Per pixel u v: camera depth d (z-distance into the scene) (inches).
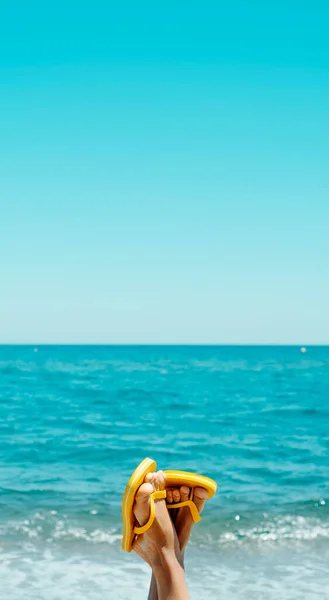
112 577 240.5
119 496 381.1
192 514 122.2
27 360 2517.2
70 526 312.0
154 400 1011.9
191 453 565.9
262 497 386.6
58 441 624.7
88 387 1217.4
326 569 252.8
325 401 999.6
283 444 615.5
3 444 604.1
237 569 253.1
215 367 1988.2
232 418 812.6
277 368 1931.6
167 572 114.7
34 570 247.6
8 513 337.7
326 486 421.1
